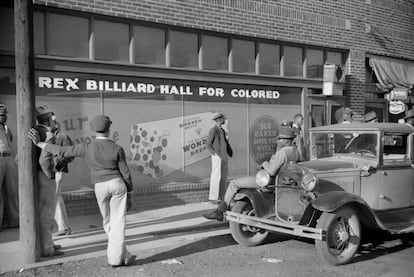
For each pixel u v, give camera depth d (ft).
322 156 25.99
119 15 29.91
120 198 20.12
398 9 47.93
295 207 22.06
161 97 32.40
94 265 20.49
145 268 20.24
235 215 23.17
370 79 46.03
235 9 35.37
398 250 23.53
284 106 39.09
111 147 19.94
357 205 21.48
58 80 28.32
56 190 22.59
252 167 37.19
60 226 24.97
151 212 30.81
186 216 29.76
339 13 42.32
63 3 27.89
